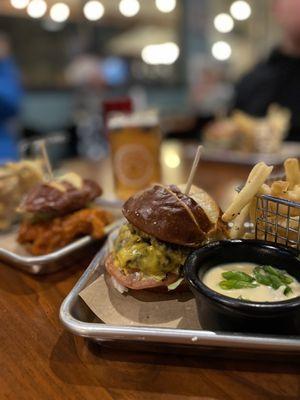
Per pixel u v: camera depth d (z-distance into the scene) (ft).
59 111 5.97
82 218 1.14
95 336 0.73
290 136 3.22
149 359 0.74
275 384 0.67
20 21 5.60
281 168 1.06
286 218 0.83
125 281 0.89
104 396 0.66
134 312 0.86
